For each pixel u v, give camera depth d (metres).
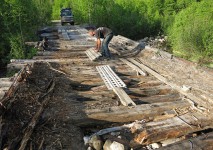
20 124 3.88
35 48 10.12
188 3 24.27
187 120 4.22
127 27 19.55
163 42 16.62
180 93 5.52
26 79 5.53
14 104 4.35
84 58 8.54
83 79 6.26
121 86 5.71
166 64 7.75
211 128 4.12
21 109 4.29
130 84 6.18
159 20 20.25
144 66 7.50
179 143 3.49
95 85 6.04
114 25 19.59
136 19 19.80
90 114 4.44
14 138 3.54
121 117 4.49
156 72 6.93
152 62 8.05
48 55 8.98
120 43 11.63
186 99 5.11
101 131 4.09
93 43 11.52
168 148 3.37
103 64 7.80
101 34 8.57
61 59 8.20
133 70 7.21
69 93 5.33
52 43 11.52
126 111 4.61
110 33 8.48
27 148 3.39
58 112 4.43
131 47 10.44
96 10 20.86
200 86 5.72
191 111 4.63
